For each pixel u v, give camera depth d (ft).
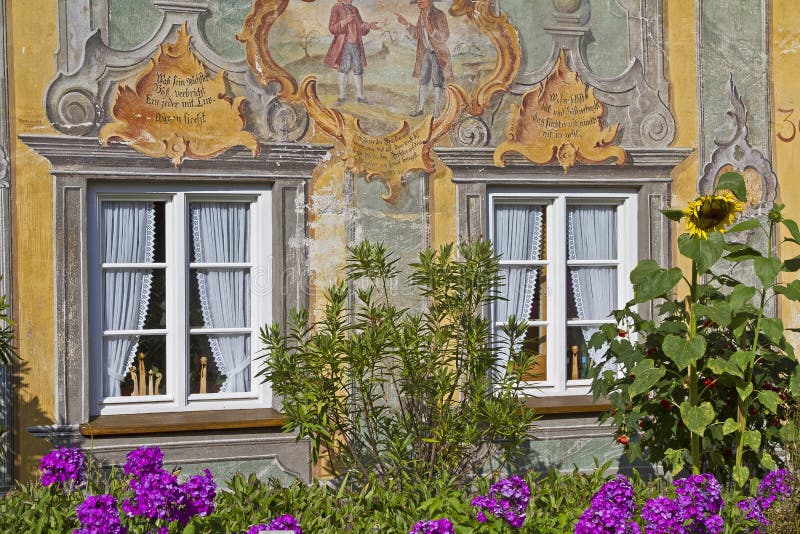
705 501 16.47
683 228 24.82
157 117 22.00
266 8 22.57
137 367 22.47
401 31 23.31
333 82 22.95
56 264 21.47
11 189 21.25
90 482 18.49
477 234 23.72
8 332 20.76
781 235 25.45
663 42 24.72
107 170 21.75
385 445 21.88
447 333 20.76
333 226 22.97
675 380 19.75
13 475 21.24
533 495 18.88
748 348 20.17
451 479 20.11
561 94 24.13
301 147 22.77
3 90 21.22
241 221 23.04
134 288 22.49
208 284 22.85
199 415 22.33
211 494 15.98
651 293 19.16
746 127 25.20
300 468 22.63
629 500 16.34
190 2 22.12
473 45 23.65
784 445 20.13
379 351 20.26
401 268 23.29
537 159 23.99
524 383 24.21
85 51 21.58
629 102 24.52
